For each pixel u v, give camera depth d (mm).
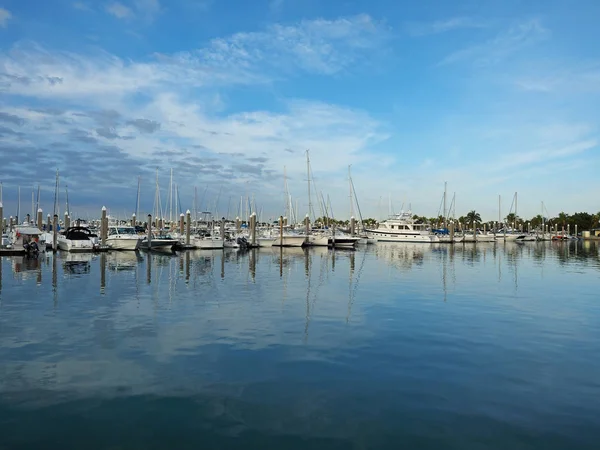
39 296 23984
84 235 61375
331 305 21953
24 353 13898
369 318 19047
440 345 15062
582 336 16312
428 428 9188
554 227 179625
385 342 15359
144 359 13406
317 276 34438
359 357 13719
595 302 23203
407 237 105062
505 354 14102
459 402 10445
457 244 107875
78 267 39500
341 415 9750
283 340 15531
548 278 34281
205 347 14648
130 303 22141
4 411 9898
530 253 70625
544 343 15359
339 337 15969
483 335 16375
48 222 88688
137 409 10000
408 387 11336
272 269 39688
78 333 16297
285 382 11625
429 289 27719
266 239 77188
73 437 8789
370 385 11461
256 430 9078
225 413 9820
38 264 41938
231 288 27531
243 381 11688
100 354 13859
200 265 43000
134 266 41344
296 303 22438
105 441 8648
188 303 22250
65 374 12125
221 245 70375
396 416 9711
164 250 65750
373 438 8781
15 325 17453
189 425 9266
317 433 8969
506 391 11117
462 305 22156
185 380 11734
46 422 9383
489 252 73125
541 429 9148
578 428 9195
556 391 11141
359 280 32094
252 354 13922
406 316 19500
